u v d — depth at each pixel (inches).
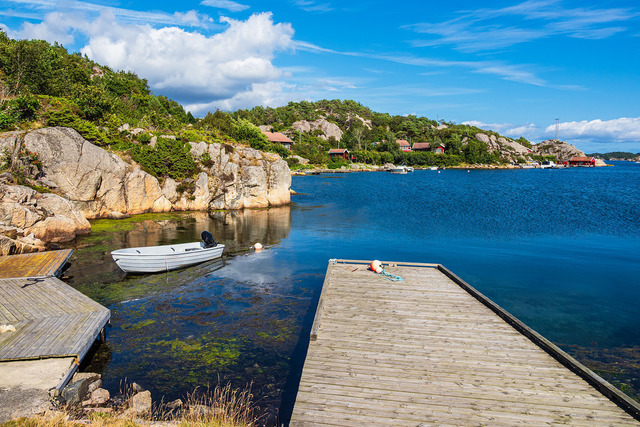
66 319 528.1
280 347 540.7
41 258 847.7
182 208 1804.9
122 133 1886.1
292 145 5871.1
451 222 1568.7
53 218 1116.5
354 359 378.9
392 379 343.9
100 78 3038.9
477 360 378.9
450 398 316.8
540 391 327.9
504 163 7288.4
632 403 296.0
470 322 470.6
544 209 1929.1
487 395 321.4
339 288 602.9
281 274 872.3
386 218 1665.8
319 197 2454.5
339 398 315.0
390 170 5452.8
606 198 2401.6
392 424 284.0
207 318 635.5
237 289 774.5
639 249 1120.2
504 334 437.7
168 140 1822.1
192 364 496.4
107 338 565.6
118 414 366.0
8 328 489.1
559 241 1227.2
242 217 1676.9
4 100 1747.0
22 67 2106.3
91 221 1470.2
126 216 1584.6
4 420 323.3
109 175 1534.2
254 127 3964.1
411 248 1131.3
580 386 336.2
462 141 7829.7
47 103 1904.5
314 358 380.2
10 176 1235.2
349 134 7175.2
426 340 421.4
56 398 369.7
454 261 994.1
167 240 1186.6
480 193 2733.8
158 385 450.0
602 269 923.4
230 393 434.6
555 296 750.5
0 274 737.0
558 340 572.4
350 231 1384.1
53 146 1422.2
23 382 383.6
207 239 1015.0
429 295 569.6
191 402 414.3
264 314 651.5
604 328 610.5
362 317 485.1
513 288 796.0
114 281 816.9
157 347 539.8
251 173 1931.6
